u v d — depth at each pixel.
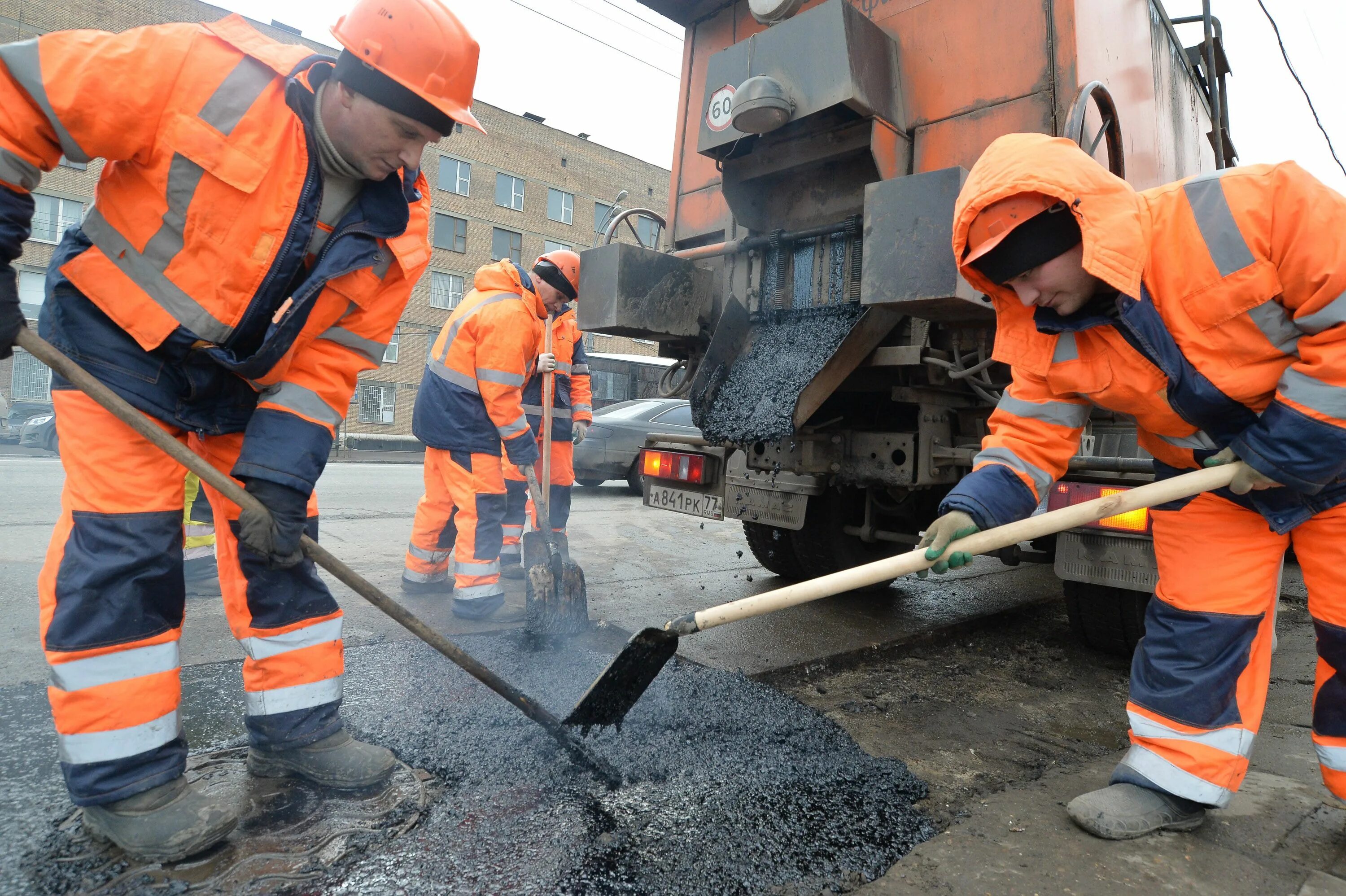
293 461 1.63
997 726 2.64
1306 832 1.83
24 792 1.75
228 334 1.61
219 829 1.56
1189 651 1.83
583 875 1.57
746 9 4.02
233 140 1.48
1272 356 1.62
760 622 3.62
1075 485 3.03
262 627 1.80
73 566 1.49
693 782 2.01
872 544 4.45
